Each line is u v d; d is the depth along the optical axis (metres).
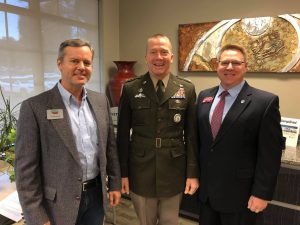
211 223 1.61
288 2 2.55
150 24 3.35
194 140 1.63
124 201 2.96
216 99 1.58
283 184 2.19
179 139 1.64
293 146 2.25
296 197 2.15
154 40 1.54
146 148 1.60
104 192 1.35
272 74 2.71
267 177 1.40
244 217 1.51
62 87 1.27
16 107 2.45
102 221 1.44
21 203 1.17
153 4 3.30
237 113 1.44
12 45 2.43
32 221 1.16
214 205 1.52
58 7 2.87
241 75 1.47
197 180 1.62
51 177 1.22
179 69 3.19
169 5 3.19
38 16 2.66
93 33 3.36
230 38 2.83
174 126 1.60
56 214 1.23
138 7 3.41
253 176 1.47
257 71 2.74
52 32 2.83
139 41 3.46
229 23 2.81
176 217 1.76
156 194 1.62
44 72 2.78
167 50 1.54
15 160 1.19
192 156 1.62
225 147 1.46
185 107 1.62
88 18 3.27
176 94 1.60
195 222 2.59
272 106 1.39
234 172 1.46
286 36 2.56
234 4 2.81
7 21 2.37
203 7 2.98
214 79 3.02
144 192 1.63
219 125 1.50
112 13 3.48
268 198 1.41
